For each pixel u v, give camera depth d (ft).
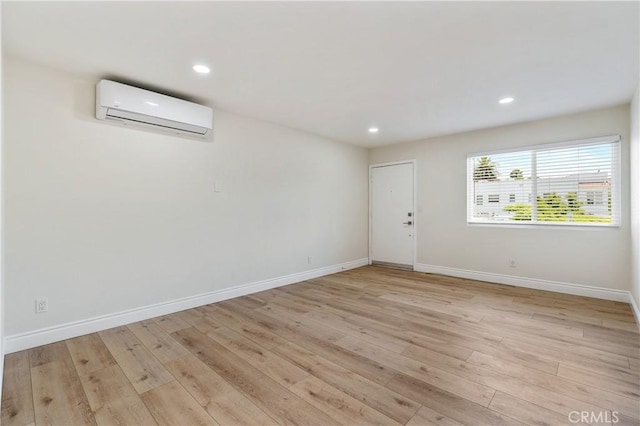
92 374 6.75
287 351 7.80
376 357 7.46
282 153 14.29
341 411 5.52
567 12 6.05
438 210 16.52
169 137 10.55
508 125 14.02
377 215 19.19
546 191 13.24
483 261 14.98
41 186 8.14
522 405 5.63
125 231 9.59
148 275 10.10
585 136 12.14
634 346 7.91
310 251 15.75
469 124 13.89
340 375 6.68
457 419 5.28
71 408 5.64
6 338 7.64
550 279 13.14
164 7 5.87
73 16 6.11
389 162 18.52
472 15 6.16
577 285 12.48
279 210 14.19
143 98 9.20
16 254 7.79
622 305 11.12
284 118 13.04
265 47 7.38
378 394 6.00
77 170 8.70
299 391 6.12
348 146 18.07
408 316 10.23
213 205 11.76
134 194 9.76
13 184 7.73
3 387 6.23
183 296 10.94
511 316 10.14
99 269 9.10
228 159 12.21
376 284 14.52
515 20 6.32
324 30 6.69
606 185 11.93
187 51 7.55
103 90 8.59
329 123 13.84
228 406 5.68
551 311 10.59
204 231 11.50
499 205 14.55
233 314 10.50
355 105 11.44
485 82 9.39
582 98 10.68
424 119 13.15
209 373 6.79
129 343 8.27
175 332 9.00
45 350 7.85
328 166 16.78
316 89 9.92
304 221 15.42
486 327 9.24
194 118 10.32
